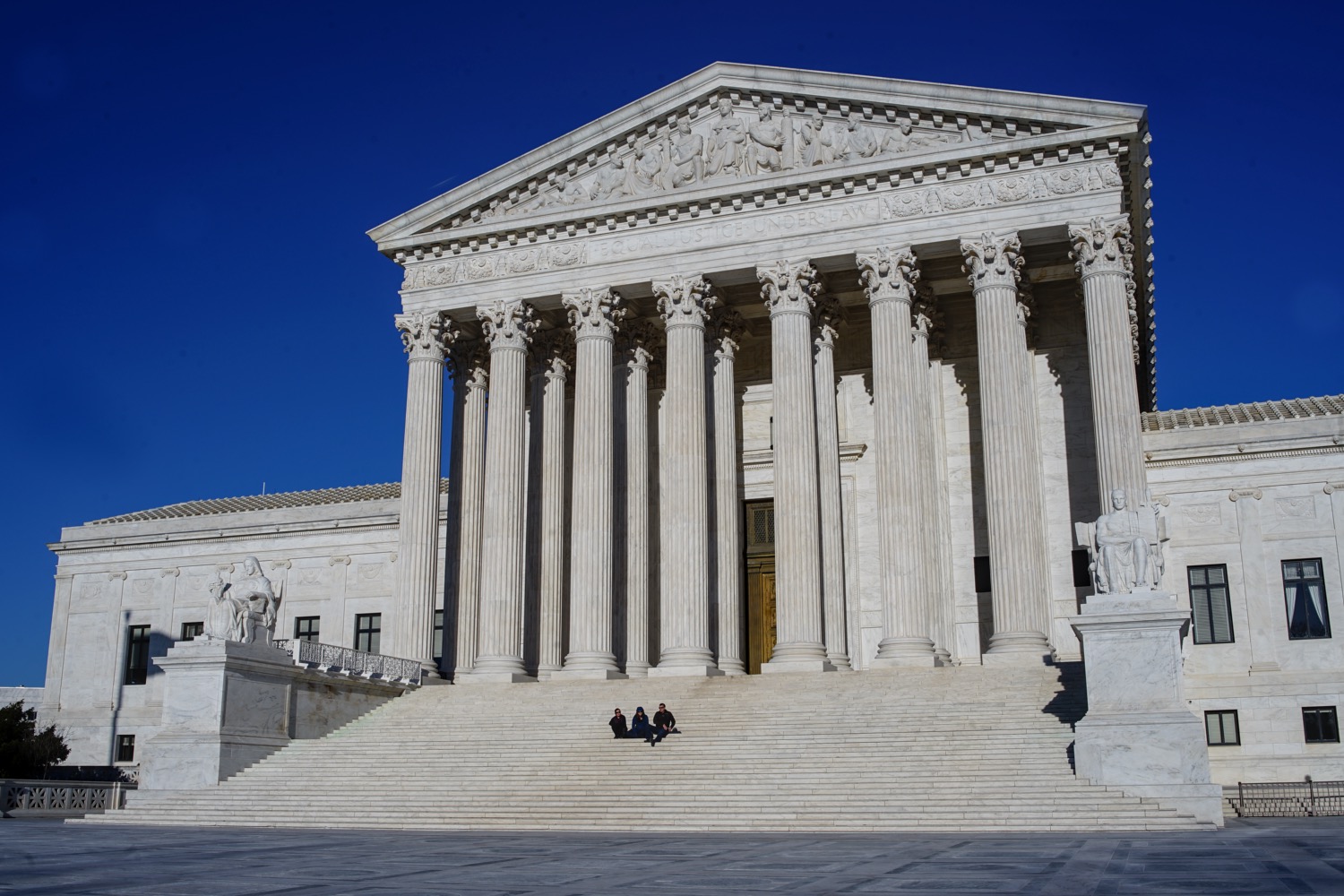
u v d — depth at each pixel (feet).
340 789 124.06
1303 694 165.68
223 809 120.37
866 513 189.06
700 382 172.65
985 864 67.36
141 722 239.50
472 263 186.19
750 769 116.67
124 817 120.67
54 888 55.93
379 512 232.12
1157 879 58.44
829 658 165.48
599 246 180.04
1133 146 157.79
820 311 179.83
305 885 57.21
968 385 186.70
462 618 185.16
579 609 170.40
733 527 176.45
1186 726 104.06
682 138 178.09
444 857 75.05
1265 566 171.83
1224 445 176.24
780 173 169.99
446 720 146.00
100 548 253.03
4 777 186.91
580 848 82.69
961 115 163.22
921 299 176.76
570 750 128.88
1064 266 174.60
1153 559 113.39
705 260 173.88
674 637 164.14
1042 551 153.79
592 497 173.27
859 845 83.25
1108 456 150.61
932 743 117.70
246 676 136.26
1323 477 171.94
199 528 247.50
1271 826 107.86
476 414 194.39
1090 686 109.29
